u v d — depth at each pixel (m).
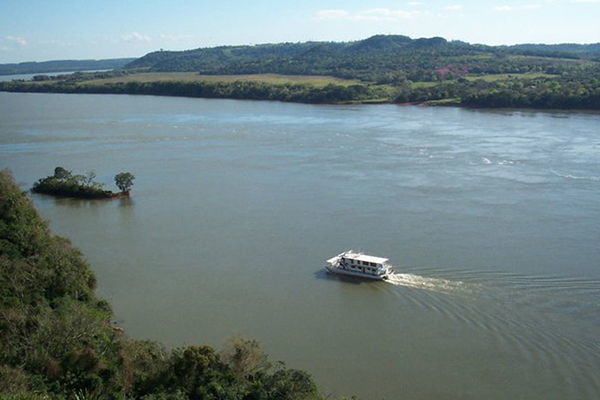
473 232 88.81
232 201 110.19
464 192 112.50
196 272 76.75
